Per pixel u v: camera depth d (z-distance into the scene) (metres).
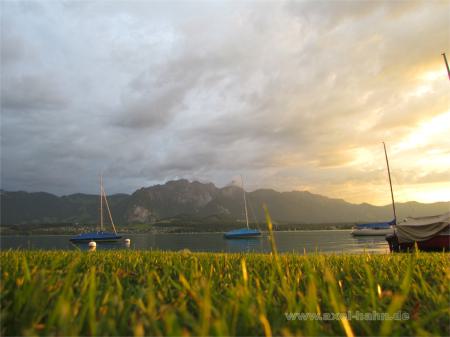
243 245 83.62
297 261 4.72
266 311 2.10
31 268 3.51
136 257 5.35
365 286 3.02
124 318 1.88
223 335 1.42
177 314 2.02
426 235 27.84
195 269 3.53
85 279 2.69
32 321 1.85
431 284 3.33
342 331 2.02
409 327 1.95
